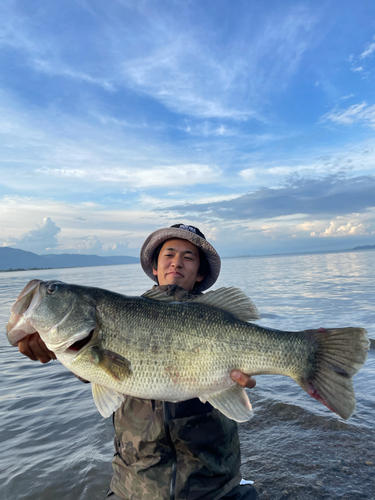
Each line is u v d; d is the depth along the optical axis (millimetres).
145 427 544
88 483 711
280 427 933
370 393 1116
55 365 1625
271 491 673
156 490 517
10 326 587
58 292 592
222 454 555
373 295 3363
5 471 766
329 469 729
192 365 580
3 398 1205
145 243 813
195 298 658
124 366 567
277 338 611
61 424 986
